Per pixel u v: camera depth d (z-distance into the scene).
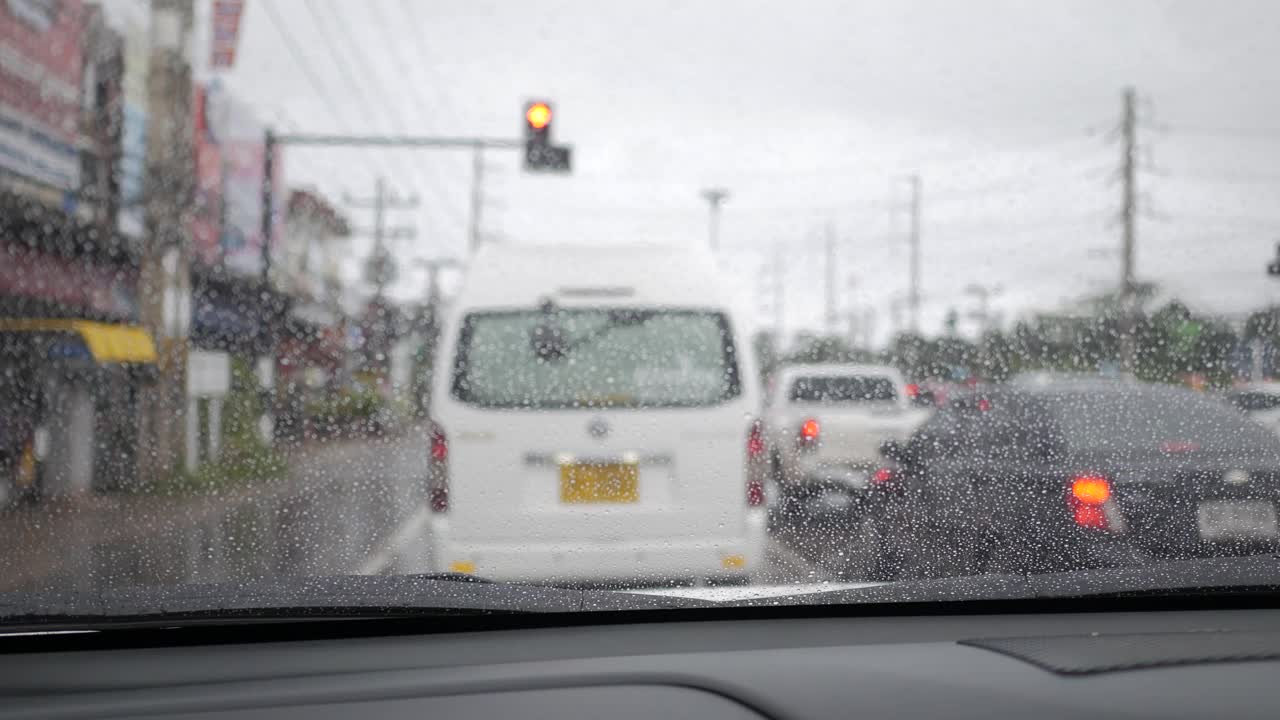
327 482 8.65
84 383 11.45
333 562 5.93
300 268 24.20
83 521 8.25
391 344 12.92
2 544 7.29
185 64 12.37
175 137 12.27
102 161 14.65
